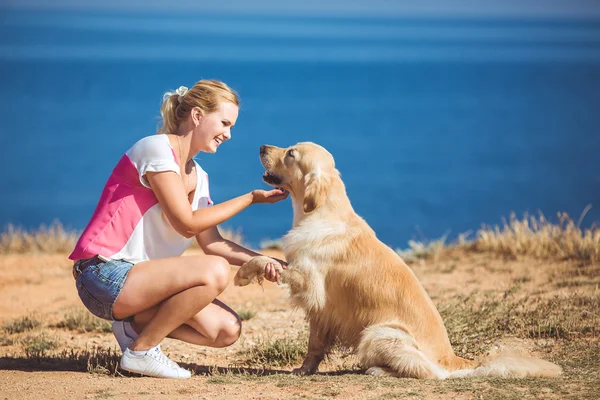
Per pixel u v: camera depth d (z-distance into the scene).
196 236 5.59
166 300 4.96
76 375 5.14
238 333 5.37
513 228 11.19
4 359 5.70
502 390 4.43
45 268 10.27
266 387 4.68
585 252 9.50
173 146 5.13
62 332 6.90
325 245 5.38
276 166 6.05
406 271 5.40
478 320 6.47
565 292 7.67
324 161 5.85
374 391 4.51
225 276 4.96
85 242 4.98
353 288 5.30
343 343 5.46
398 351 4.97
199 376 5.12
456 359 5.18
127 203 5.00
